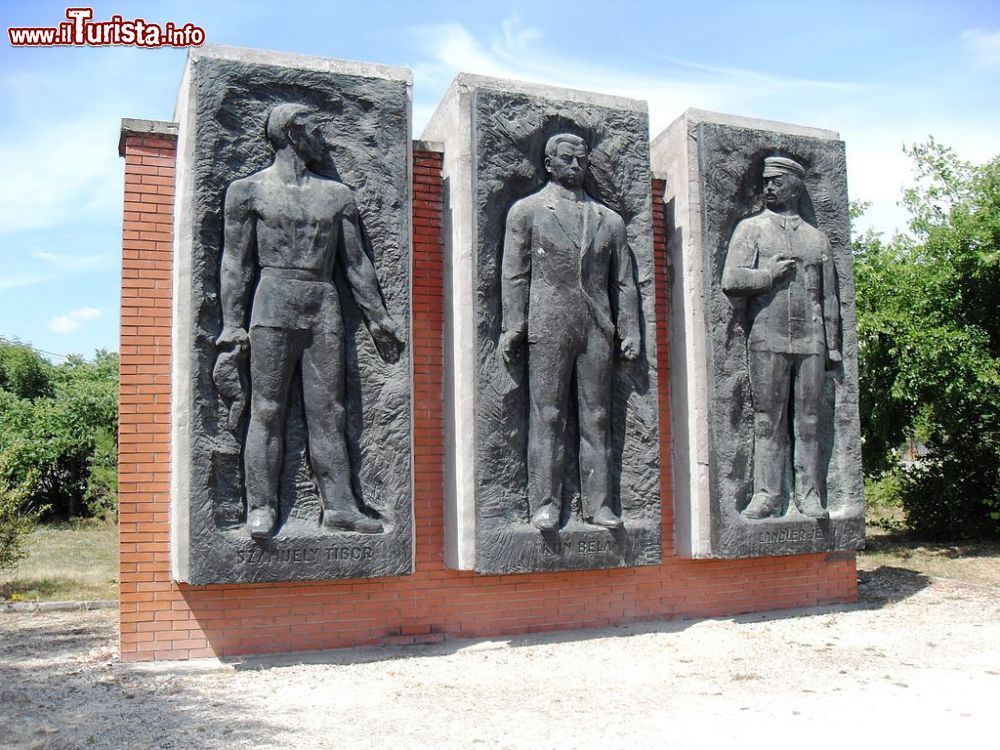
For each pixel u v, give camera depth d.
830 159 8.46
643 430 7.34
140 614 6.37
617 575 7.75
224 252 6.30
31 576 10.72
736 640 7.16
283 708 5.33
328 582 6.82
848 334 8.34
